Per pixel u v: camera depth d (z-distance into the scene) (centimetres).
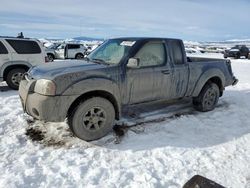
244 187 329
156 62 512
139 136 470
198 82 586
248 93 847
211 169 367
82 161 378
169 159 390
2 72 854
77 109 421
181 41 561
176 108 640
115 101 461
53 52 2372
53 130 486
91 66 451
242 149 430
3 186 309
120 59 474
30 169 349
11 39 871
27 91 420
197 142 452
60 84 400
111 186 320
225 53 3038
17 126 502
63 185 320
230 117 588
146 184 325
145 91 498
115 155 400
